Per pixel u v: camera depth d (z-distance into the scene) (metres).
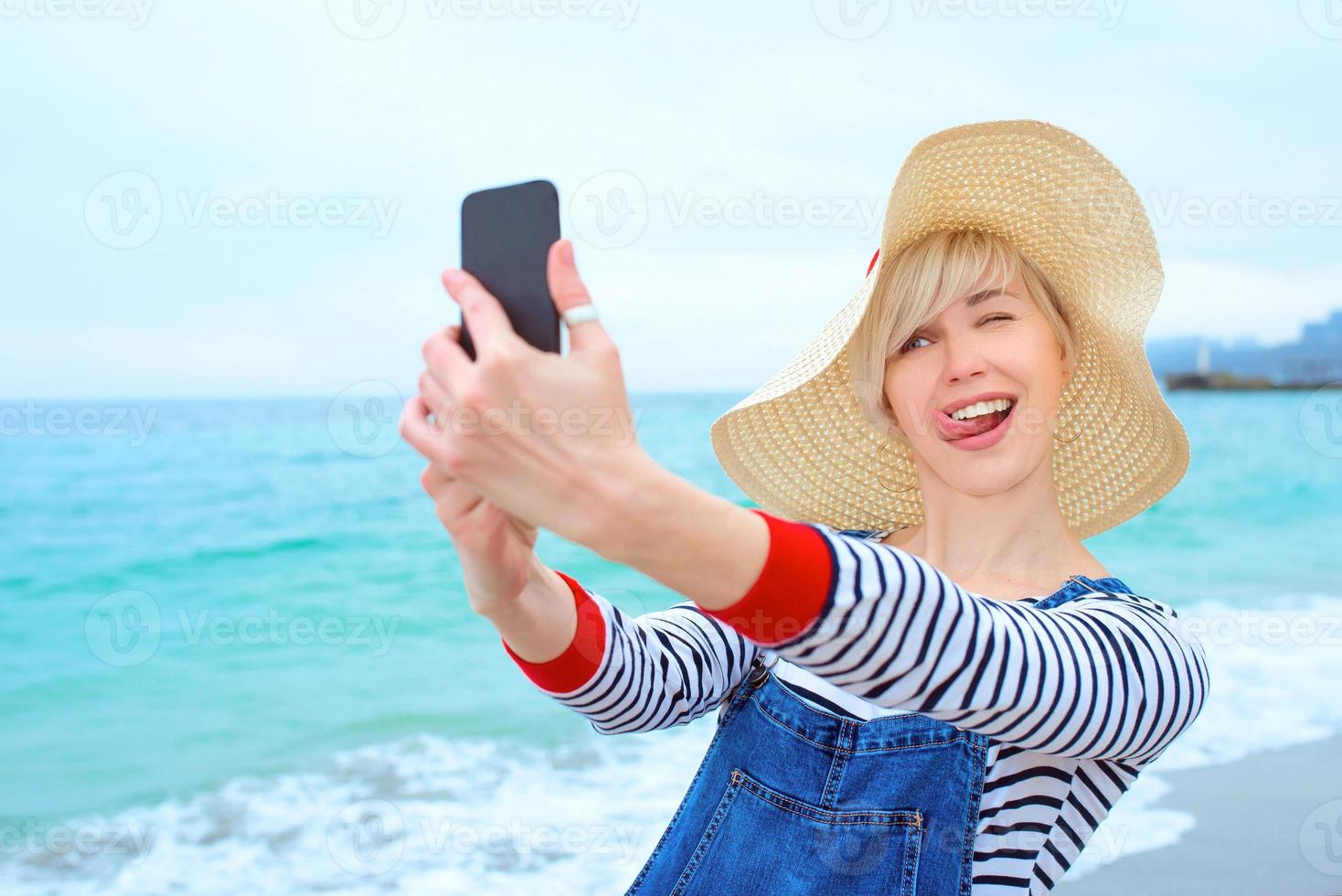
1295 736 5.23
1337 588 10.30
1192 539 13.90
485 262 0.83
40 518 15.21
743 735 1.52
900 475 1.92
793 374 1.81
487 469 0.77
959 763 1.33
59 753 6.19
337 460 18.88
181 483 17.70
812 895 1.33
